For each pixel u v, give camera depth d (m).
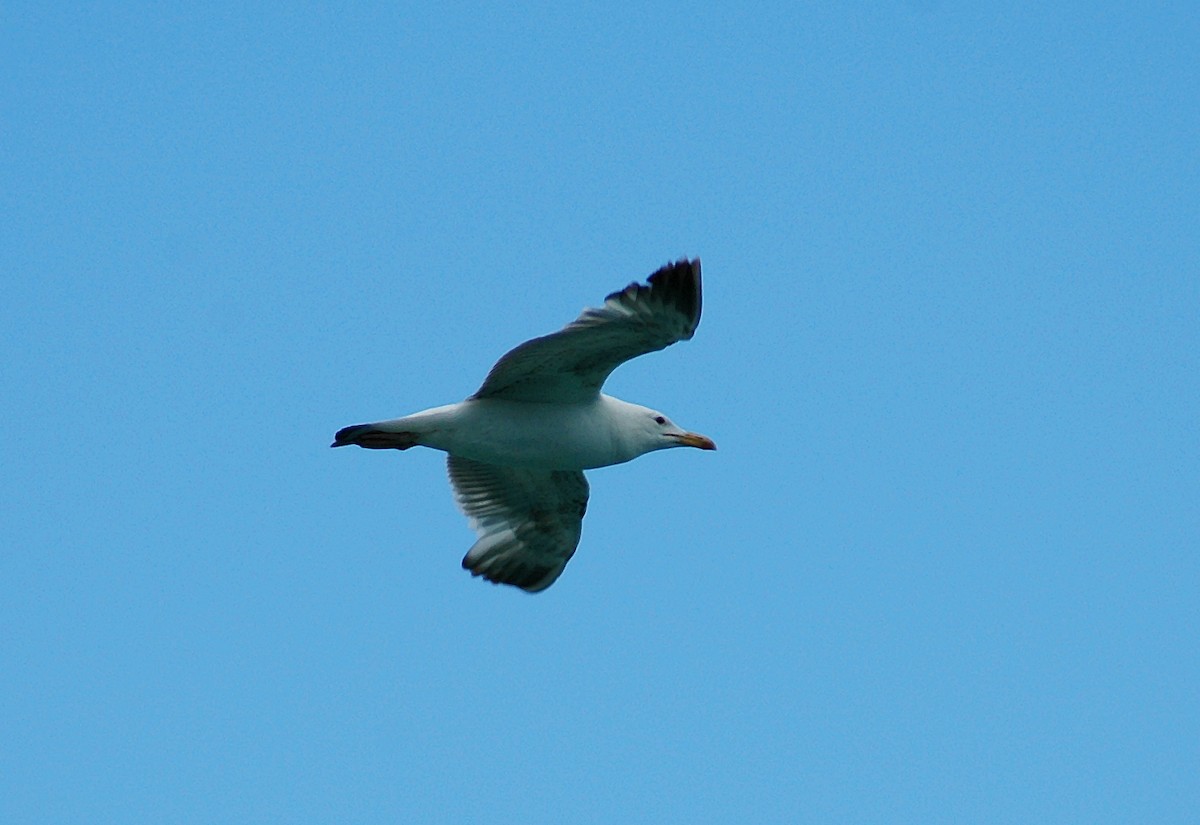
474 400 17.52
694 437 18.45
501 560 20.50
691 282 15.98
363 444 17.36
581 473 19.62
